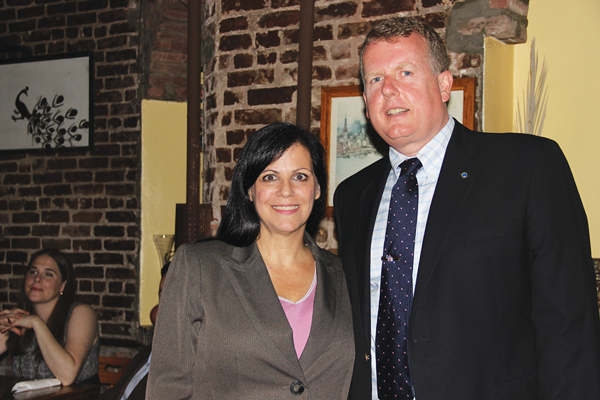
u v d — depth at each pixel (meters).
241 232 1.49
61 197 3.79
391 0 2.31
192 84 2.84
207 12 2.77
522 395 1.17
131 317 3.59
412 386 1.27
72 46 3.79
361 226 1.49
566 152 2.38
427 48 1.33
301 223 1.42
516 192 1.21
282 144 1.39
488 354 1.18
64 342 2.63
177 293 1.35
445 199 1.28
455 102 2.20
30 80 3.84
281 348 1.31
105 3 3.71
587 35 2.35
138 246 3.58
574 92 2.37
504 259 1.20
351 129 2.36
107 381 3.19
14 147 3.88
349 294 1.48
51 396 2.17
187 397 1.32
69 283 2.72
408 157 1.41
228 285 1.37
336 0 2.40
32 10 3.89
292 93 2.48
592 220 2.33
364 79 1.41
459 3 2.22
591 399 1.07
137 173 3.61
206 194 2.71
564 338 1.12
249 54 2.57
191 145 2.86
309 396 1.33
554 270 1.15
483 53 2.18
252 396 1.28
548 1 2.42
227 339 1.30
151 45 3.44
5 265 3.89
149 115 3.41
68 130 3.76
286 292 1.43
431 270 1.24
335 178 2.38
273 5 2.53
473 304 1.20
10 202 3.90
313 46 2.42
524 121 2.46
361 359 1.39
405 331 1.29
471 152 1.32
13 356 2.62
